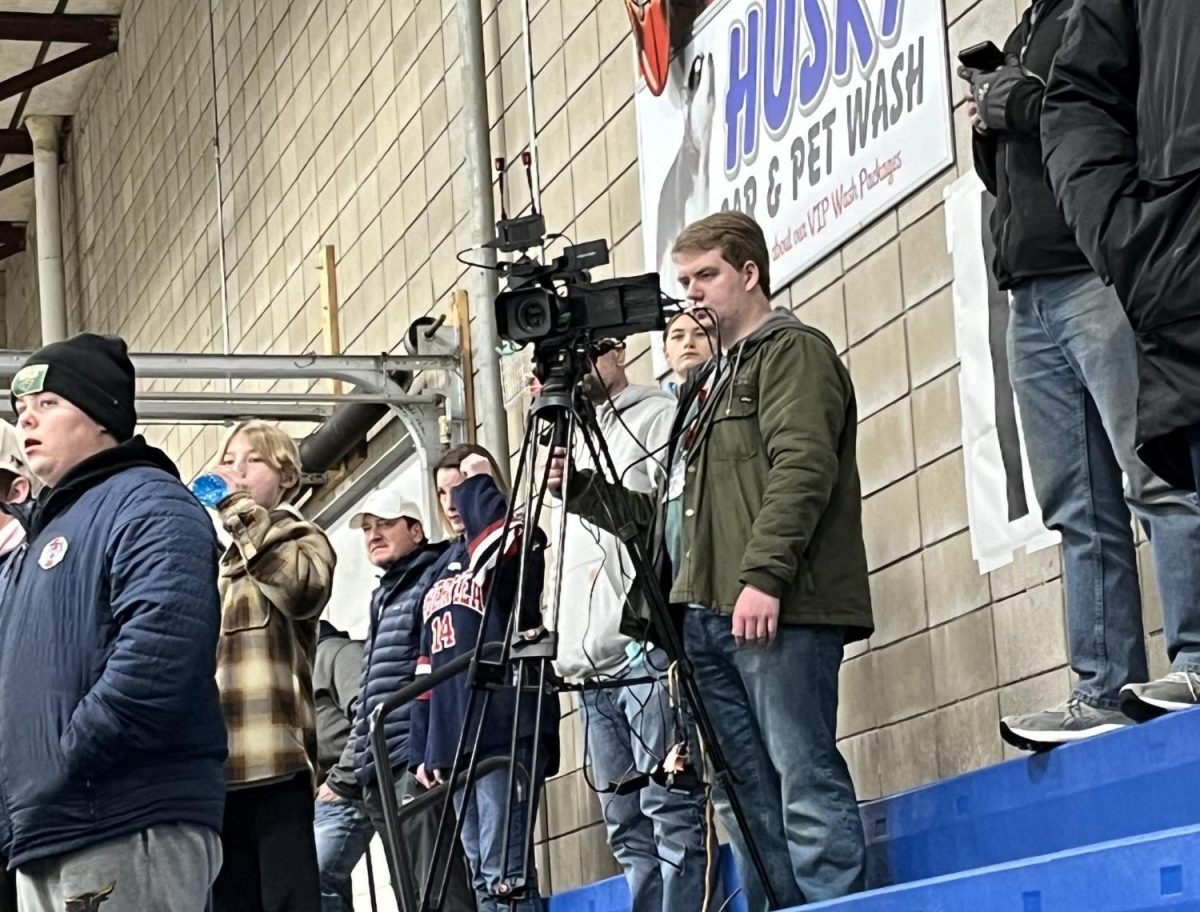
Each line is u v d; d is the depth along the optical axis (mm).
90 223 14312
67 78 14242
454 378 7488
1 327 16656
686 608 3801
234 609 4488
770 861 3775
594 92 6621
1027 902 2814
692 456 3801
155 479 3371
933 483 4781
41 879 3242
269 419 8258
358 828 5801
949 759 4676
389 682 5238
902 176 4891
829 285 5289
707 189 5859
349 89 9023
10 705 3295
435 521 7395
